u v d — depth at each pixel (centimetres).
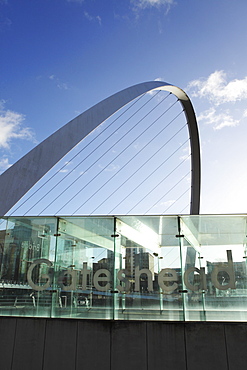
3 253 913
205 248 835
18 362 787
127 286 832
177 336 750
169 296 807
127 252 861
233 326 737
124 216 891
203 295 796
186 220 868
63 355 777
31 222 930
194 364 728
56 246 898
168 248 848
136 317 802
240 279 797
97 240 884
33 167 1380
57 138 1498
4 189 1278
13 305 860
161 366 738
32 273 884
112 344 766
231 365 716
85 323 790
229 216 858
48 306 845
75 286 853
